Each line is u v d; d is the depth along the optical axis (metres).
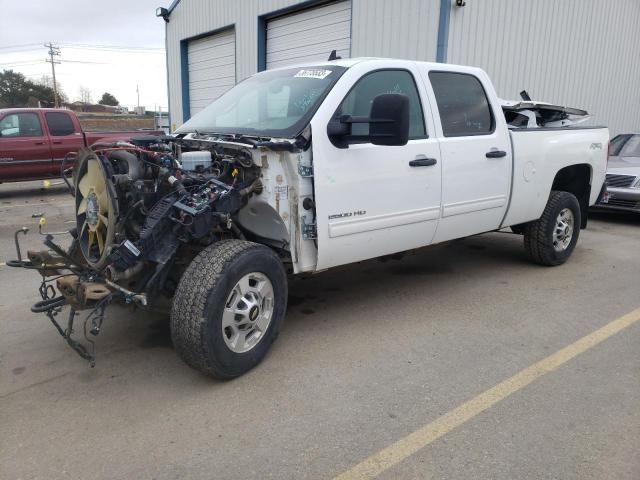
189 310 3.07
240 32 13.72
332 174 3.62
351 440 2.75
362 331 4.13
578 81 13.06
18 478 2.46
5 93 67.69
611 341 3.97
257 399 3.14
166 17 16.89
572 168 6.03
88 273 3.26
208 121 4.38
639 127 16.25
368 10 10.30
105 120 44.03
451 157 4.44
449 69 4.60
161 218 3.08
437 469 2.53
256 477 2.47
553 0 11.54
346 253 3.86
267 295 3.46
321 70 4.06
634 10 14.29
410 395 3.18
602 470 2.52
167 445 2.70
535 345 3.90
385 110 3.33
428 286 5.26
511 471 2.51
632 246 7.13
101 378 3.38
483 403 3.10
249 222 3.77
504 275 5.64
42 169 11.50
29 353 3.74
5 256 6.54
